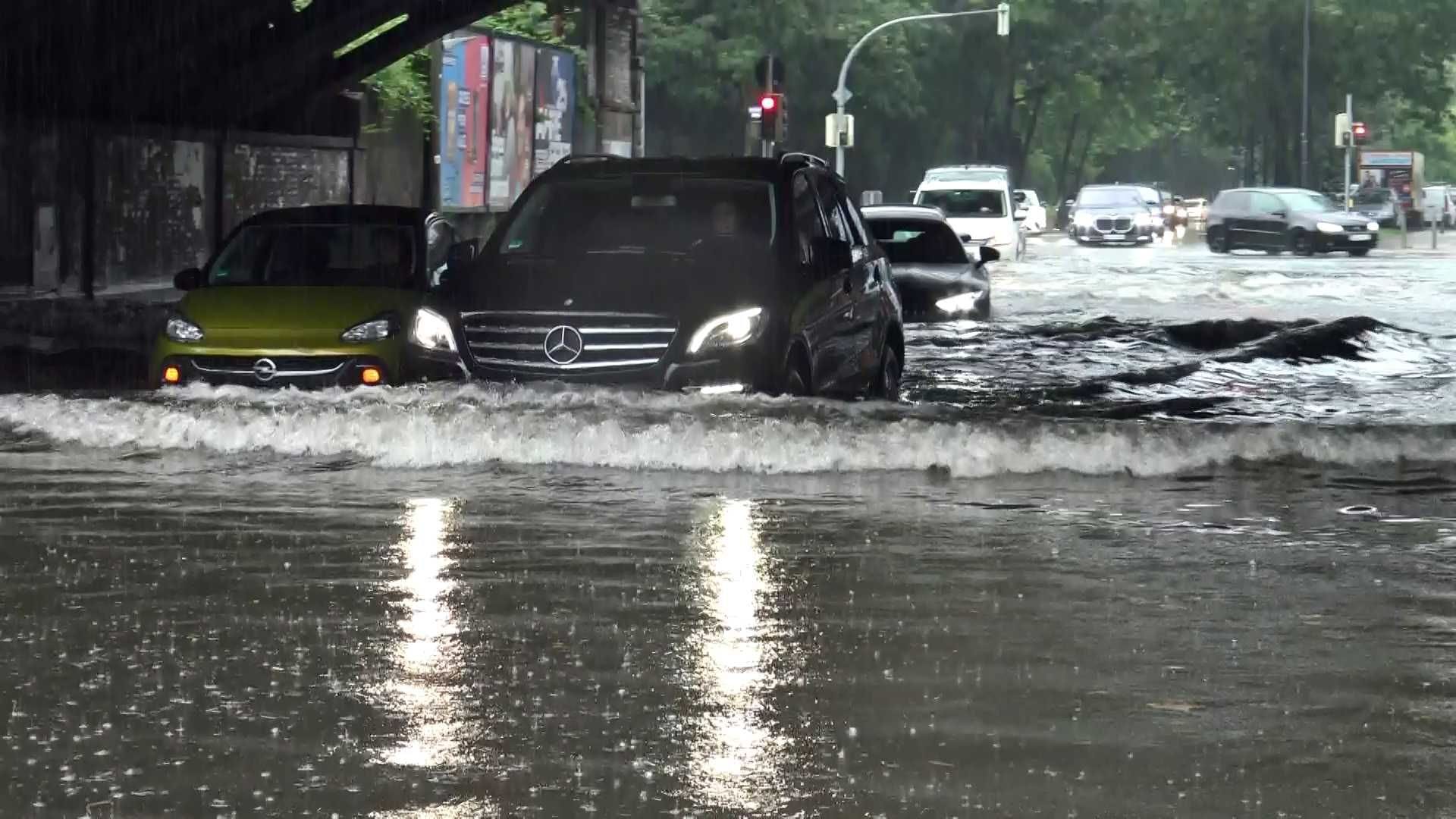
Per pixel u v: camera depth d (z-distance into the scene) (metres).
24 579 21.28
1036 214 199.50
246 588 20.80
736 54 175.62
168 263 76.50
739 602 20.17
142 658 17.56
